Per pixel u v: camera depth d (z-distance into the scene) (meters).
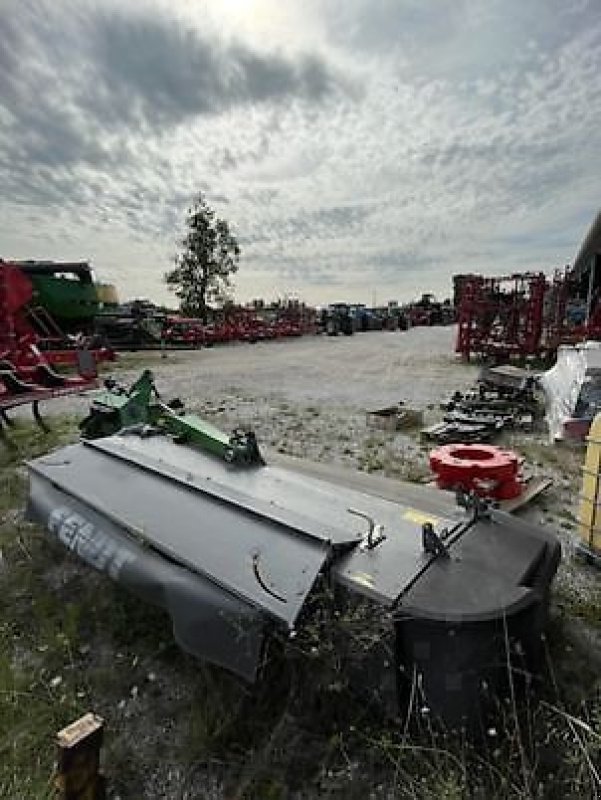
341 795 1.74
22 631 2.69
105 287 18.00
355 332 27.55
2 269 8.35
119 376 10.94
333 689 1.91
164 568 2.14
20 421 6.86
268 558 1.97
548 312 12.64
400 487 2.74
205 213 28.16
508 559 1.95
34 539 3.50
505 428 6.34
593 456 3.08
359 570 1.89
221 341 20.08
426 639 1.72
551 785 1.71
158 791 1.82
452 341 20.88
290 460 3.25
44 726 2.06
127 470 2.84
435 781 1.66
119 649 2.50
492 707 1.81
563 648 2.36
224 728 1.98
